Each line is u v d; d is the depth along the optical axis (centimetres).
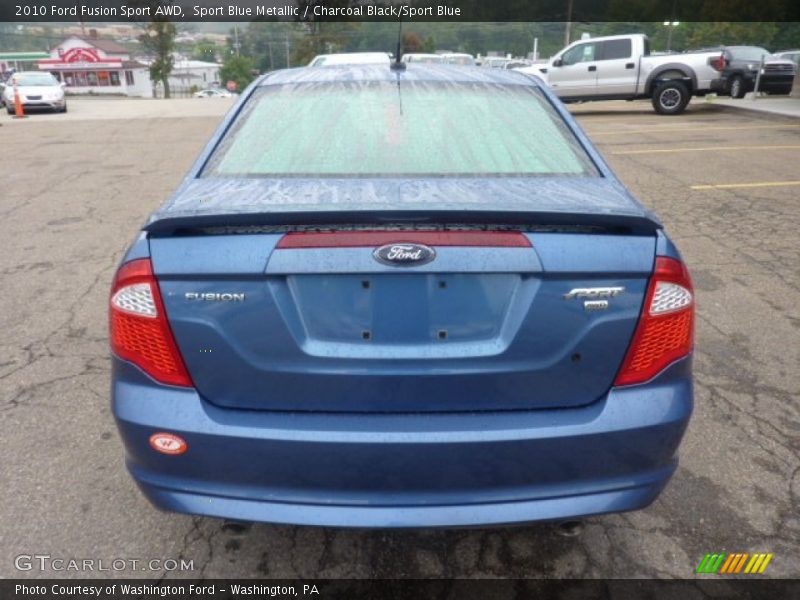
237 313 186
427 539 252
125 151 1204
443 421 190
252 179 234
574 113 1798
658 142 1172
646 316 191
